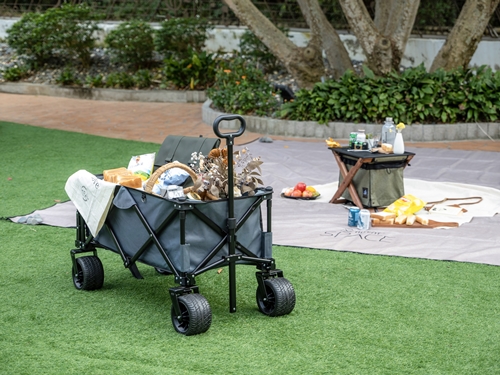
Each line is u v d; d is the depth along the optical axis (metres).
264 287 4.27
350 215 6.27
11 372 3.46
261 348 3.77
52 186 7.77
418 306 4.40
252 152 9.75
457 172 8.60
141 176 4.94
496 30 15.83
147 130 11.63
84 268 4.64
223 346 3.79
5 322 4.12
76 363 3.57
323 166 8.98
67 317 4.22
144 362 3.59
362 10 11.60
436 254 5.46
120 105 14.48
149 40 15.93
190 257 4.02
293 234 6.03
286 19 17.09
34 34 16.17
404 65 15.21
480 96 10.93
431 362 3.60
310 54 12.41
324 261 5.31
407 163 6.96
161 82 15.57
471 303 4.45
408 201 6.51
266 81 13.27
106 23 18.25
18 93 16.08
